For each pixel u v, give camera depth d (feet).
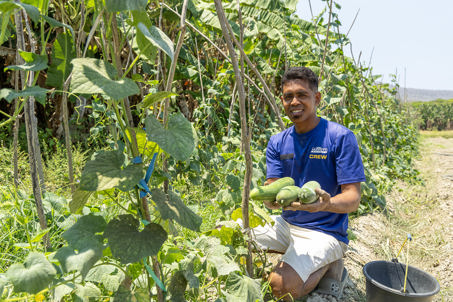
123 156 4.31
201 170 14.52
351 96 18.85
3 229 7.59
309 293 8.22
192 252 6.79
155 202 4.30
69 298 5.15
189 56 18.10
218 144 15.74
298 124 8.29
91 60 3.86
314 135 8.18
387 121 30.17
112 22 4.22
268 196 6.58
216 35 20.34
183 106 20.98
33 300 4.79
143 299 4.63
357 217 15.02
